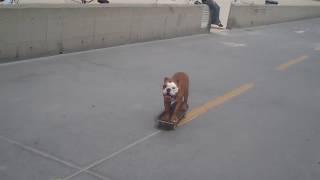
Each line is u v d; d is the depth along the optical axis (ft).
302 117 18.56
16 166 12.05
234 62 29.68
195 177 12.35
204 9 42.73
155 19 34.76
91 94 18.84
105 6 28.84
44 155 12.81
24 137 13.84
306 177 12.96
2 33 22.27
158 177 12.15
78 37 27.20
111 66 24.48
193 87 21.75
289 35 50.44
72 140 13.97
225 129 16.21
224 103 19.52
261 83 24.11
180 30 39.06
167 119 15.56
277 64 30.40
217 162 13.39
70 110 16.60
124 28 31.32
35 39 24.23
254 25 56.54
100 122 15.70
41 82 19.86
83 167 12.34
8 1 30.01
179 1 50.96
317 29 61.87
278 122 17.60
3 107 16.22
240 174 12.78
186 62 27.99
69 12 26.02
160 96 19.49
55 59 24.76
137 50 30.40
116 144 13.99
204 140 14.97
